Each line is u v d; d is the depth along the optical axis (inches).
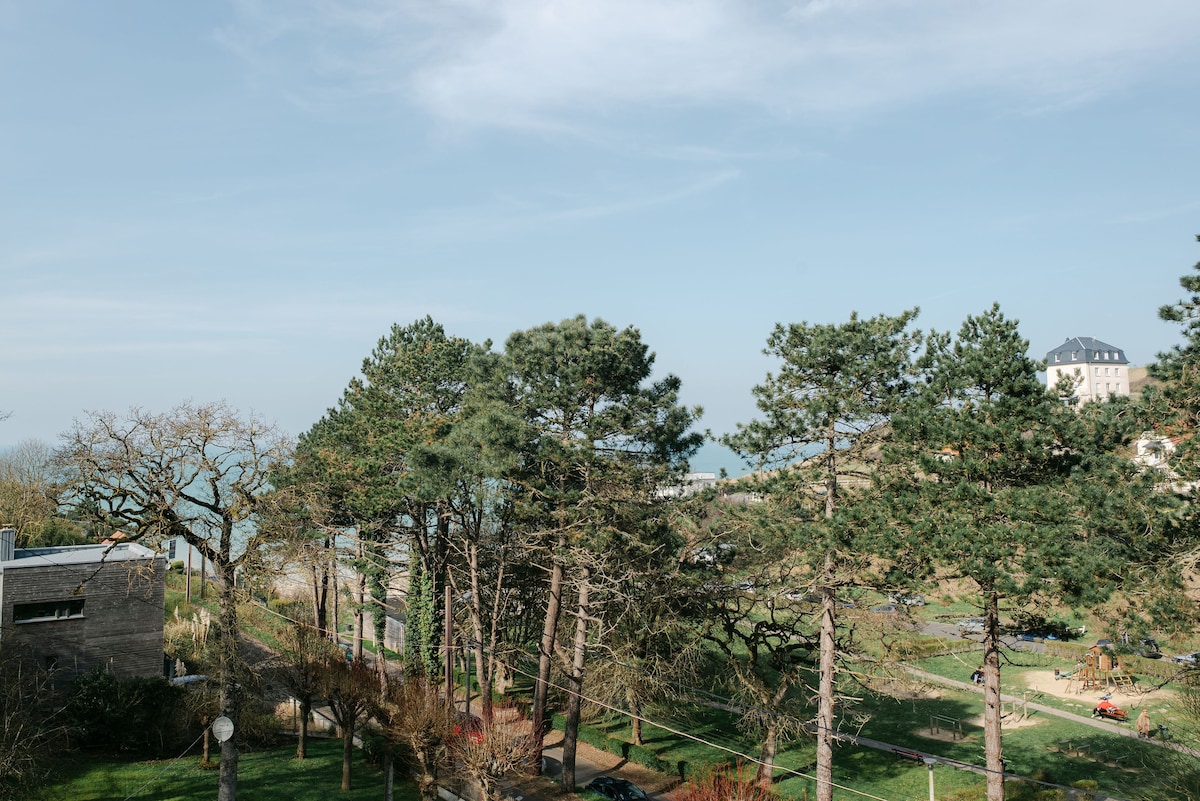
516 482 1584.6
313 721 1964.8
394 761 1610.5
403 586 3166.8
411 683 1643.7
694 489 1680.6
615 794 1530.5
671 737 2009.1
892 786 1638.8
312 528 1835.6
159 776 1457.9
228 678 1353.3
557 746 1918.1
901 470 1333.7
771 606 1590.8
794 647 1648.6
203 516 1403.8
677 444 1627.7
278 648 2193.7
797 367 1419.8
